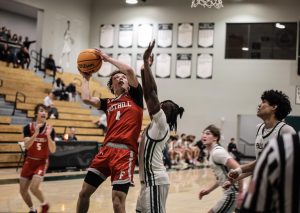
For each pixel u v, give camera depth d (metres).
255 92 21.34
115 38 23.70
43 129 5.88
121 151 3.86
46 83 18.20
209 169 17.09
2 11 23.66
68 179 10.91
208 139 4.34
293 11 21.02
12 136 13.49
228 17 21.94
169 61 22.69
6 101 15.46
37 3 20.89
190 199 8.95
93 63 4.02
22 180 5.91
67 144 12.67
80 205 4.02
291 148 1.73
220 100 21.86
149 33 23.12
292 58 20.92
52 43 21.62
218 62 21.98
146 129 3.64
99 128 17.78
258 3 21.55
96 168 3.97
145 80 3.56
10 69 17.23
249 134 26.72
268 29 21.36
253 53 21.53
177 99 22.47
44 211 6.00
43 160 5.92
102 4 24.00
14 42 19.30
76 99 20.31
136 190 9.76
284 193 1.72
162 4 23.03
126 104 3.97
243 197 1.88
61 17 22.14
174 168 16.97
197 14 22.42
